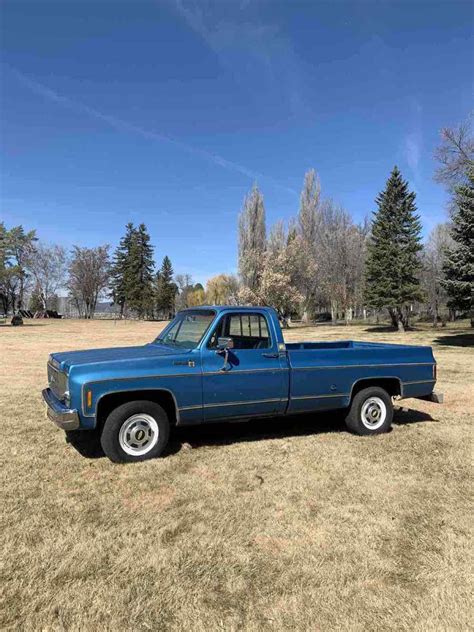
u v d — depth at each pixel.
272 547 3.53
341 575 3.17
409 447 6.08
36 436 6.39
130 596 2.92
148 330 39.12
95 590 2.97
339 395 6.38
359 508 4.21
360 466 5.32
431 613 2.79
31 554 3.37
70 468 5.13
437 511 4.17
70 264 80.94
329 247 46.69
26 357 16.92
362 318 62.03
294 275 47.22
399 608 2.84
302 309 50.06
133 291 77.12
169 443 6.07
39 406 8.34
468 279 21.36
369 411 6.68
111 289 82.69
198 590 2.99
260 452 5.78
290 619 2.73
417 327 40.25
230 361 5.72
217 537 3.66
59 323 56.69
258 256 49.50
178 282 117.44
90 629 2.63
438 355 18.83
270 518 4.00
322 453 5.77
